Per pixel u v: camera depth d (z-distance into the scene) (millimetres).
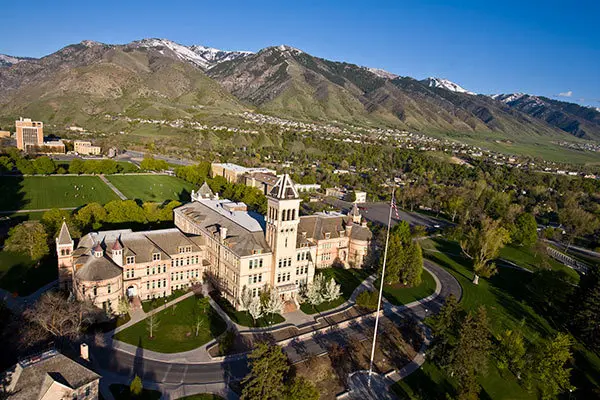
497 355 84938
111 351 76938
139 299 96688
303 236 111625
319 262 127438
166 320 89750
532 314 110812
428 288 121938
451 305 84750
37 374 56031
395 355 85625
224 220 115500
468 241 151500
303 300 103625
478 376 80812
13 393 53656
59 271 95688
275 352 63500
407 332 94625
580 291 101375
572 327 102812
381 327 96062
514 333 85000
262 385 61125
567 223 199625
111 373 70688
